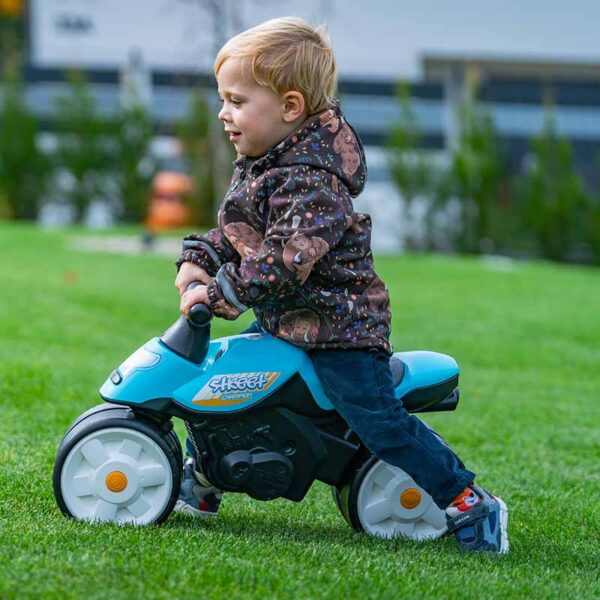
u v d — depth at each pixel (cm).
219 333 1398
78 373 928
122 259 2511
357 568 406
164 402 452
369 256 455
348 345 444
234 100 442
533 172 4941
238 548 421
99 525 446
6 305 1466
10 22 5978
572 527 543
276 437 457
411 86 6134
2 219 4681
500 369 1291
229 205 448
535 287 2373
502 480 660
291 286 426
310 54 439
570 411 956
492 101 6178
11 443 651
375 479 481
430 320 1717
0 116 4791
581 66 6438
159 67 5912
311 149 434
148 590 359
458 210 4903
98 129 4738
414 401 475
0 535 424
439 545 474
